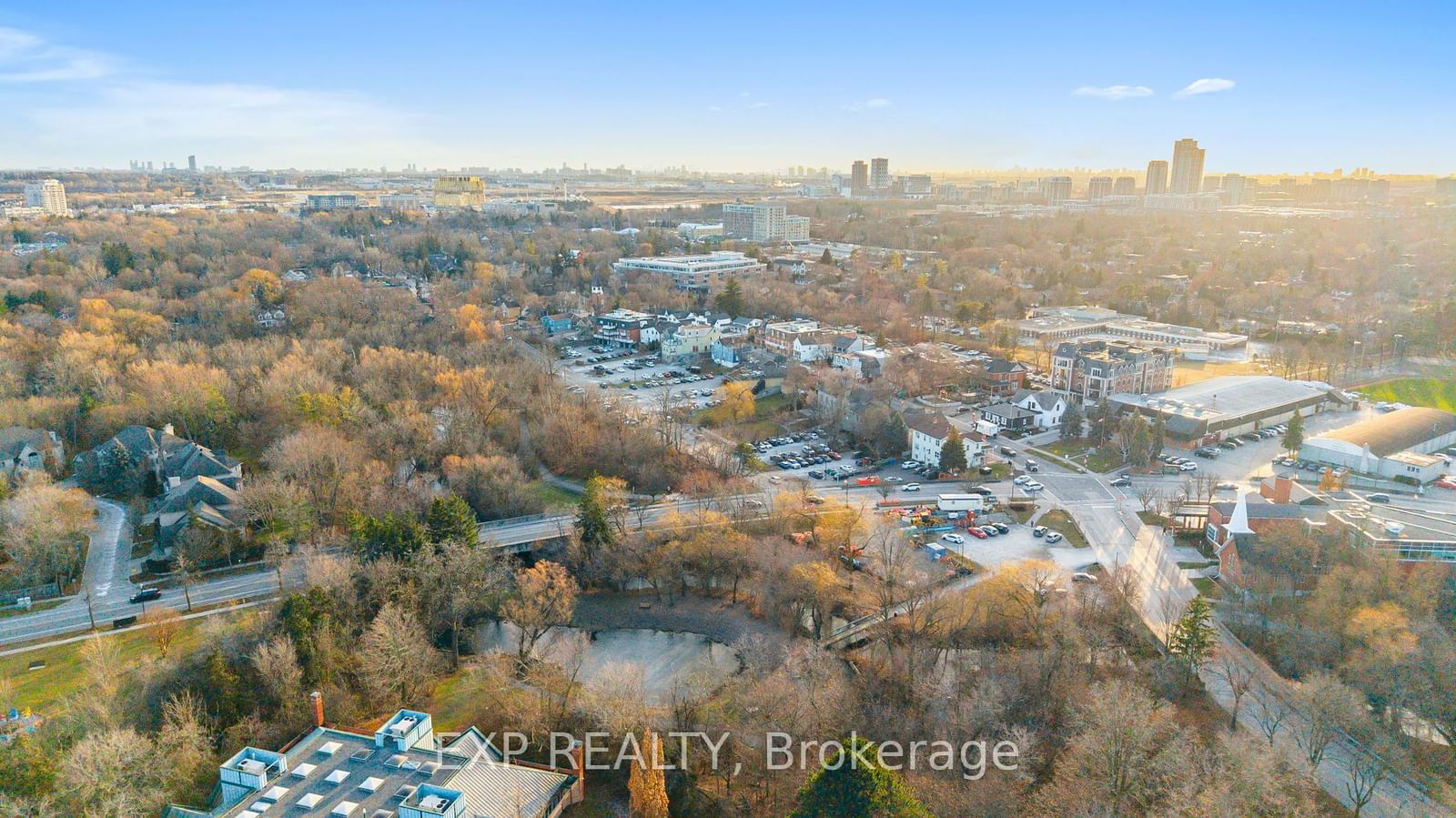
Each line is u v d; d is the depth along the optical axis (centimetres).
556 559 19862
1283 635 16000
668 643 17362
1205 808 10744
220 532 18938
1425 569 16650
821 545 19400
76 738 12369
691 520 19850
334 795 10975
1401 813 12062
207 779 12219
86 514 19725
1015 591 16425
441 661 15800
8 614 16825
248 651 14288
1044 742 13300
